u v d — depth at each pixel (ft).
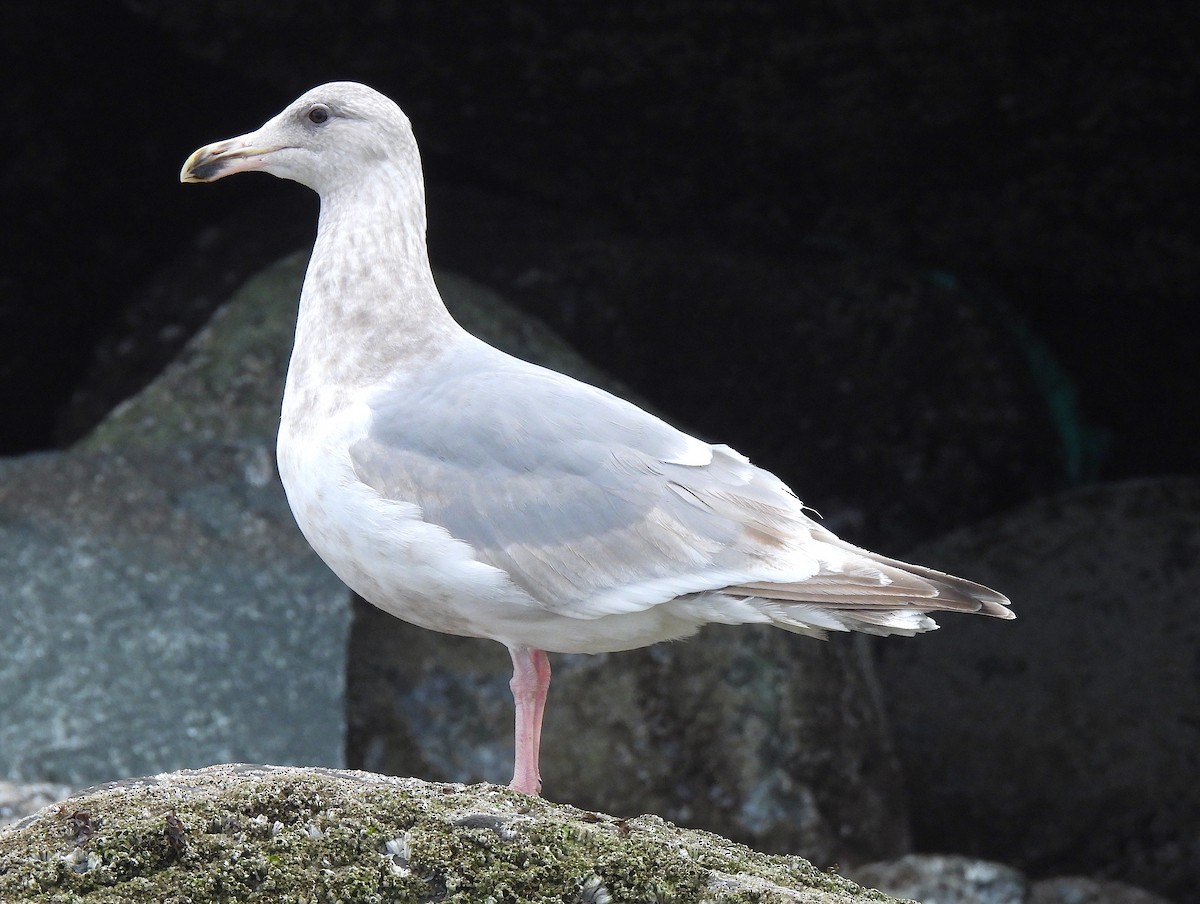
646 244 54.03
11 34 49.65
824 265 54.85
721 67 45.88
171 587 38.50
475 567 22.70
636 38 45.27
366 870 18.66
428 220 53.42
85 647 37.14
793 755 39.83
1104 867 42.91
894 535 52.47
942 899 37.09
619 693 39.55
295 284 46.60
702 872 18.95
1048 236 52.29
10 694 36.19
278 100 53.57
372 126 25.30
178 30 48.67
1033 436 54.29
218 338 45.55
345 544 23.53
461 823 19.29
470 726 38.81
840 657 42.29
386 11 46.29
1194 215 49.62
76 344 52.65
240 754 36.04
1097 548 48.14
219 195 54.19
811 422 53.11
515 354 45.65
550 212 54.49
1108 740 44.45
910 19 42.96
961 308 54.65
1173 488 49.34
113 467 40.55
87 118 51.83
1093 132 46.73
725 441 52.44
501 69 47.83
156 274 52.90
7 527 38.93
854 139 48.62
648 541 22.71
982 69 44.52
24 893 17.95
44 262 51.98
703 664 40.09
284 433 24.41
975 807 44.37
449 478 23.07
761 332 53.36
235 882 18.35
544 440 23.18
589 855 19.02
